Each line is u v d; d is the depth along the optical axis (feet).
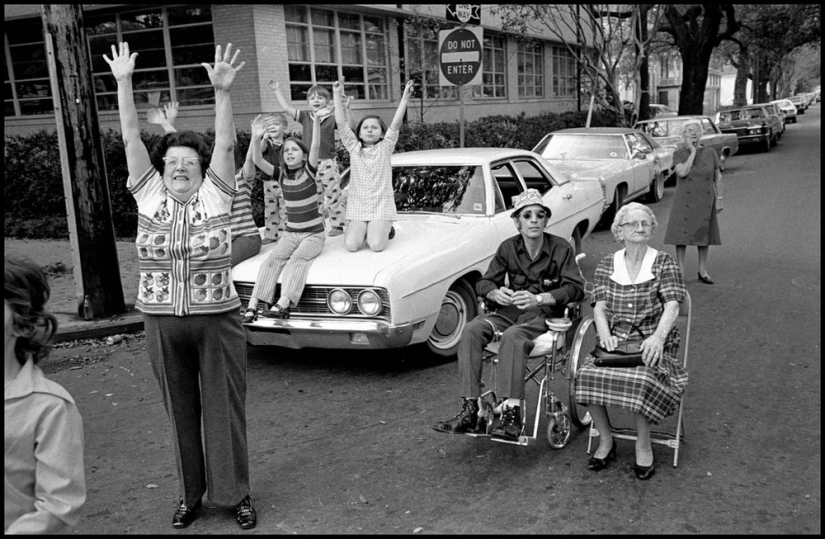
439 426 14.14
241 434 12.45
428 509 12.78
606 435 14.23
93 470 14.83
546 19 90.12
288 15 50.11
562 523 12.16
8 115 59.52
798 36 147.84
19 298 7.00
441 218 22.06
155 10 50.55
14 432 6.84
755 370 18.88
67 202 24.40
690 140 27.35
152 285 11.61
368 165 19.31
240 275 19.42
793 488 13.04
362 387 18.92
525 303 15.05
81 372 20.83
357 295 18.04
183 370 12.02
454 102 70.90
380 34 59.52
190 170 11.53
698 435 15.35
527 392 18.44
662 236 38.37
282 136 21.17
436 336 20.20
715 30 95.61
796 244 34.22
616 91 75.20
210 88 49.93
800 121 160.66
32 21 56.44
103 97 53.88
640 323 14.47
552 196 25.95
